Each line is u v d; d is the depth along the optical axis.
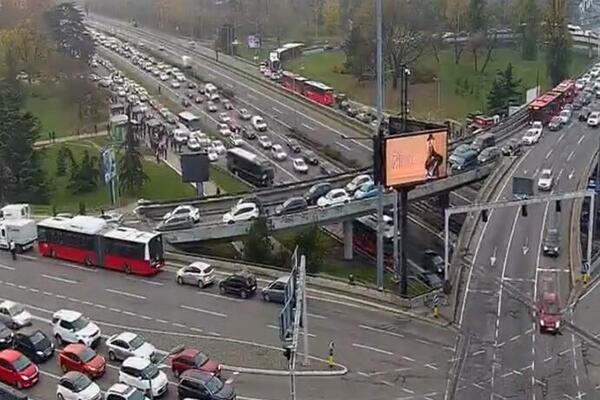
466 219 148.75
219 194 172.00
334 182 168.25
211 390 87.69
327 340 105.50
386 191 147.75
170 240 138.50
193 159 172.38
